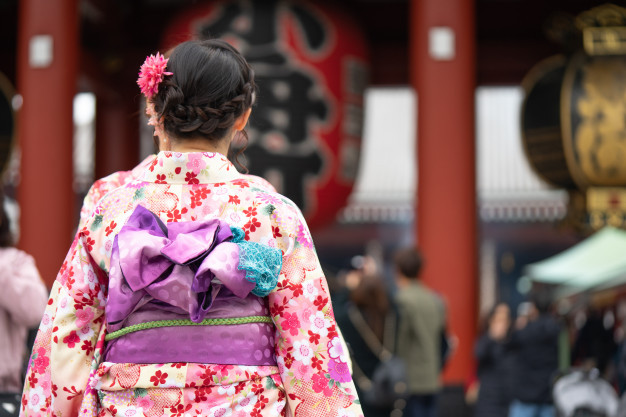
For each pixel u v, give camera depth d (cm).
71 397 304
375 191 3666
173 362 288
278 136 1490
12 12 2006
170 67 306
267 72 1490
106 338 296
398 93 4053
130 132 2006
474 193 1438
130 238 283
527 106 1534
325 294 308
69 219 1505
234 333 292
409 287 1119
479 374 1543
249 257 282
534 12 1898
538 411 1296
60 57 1495
